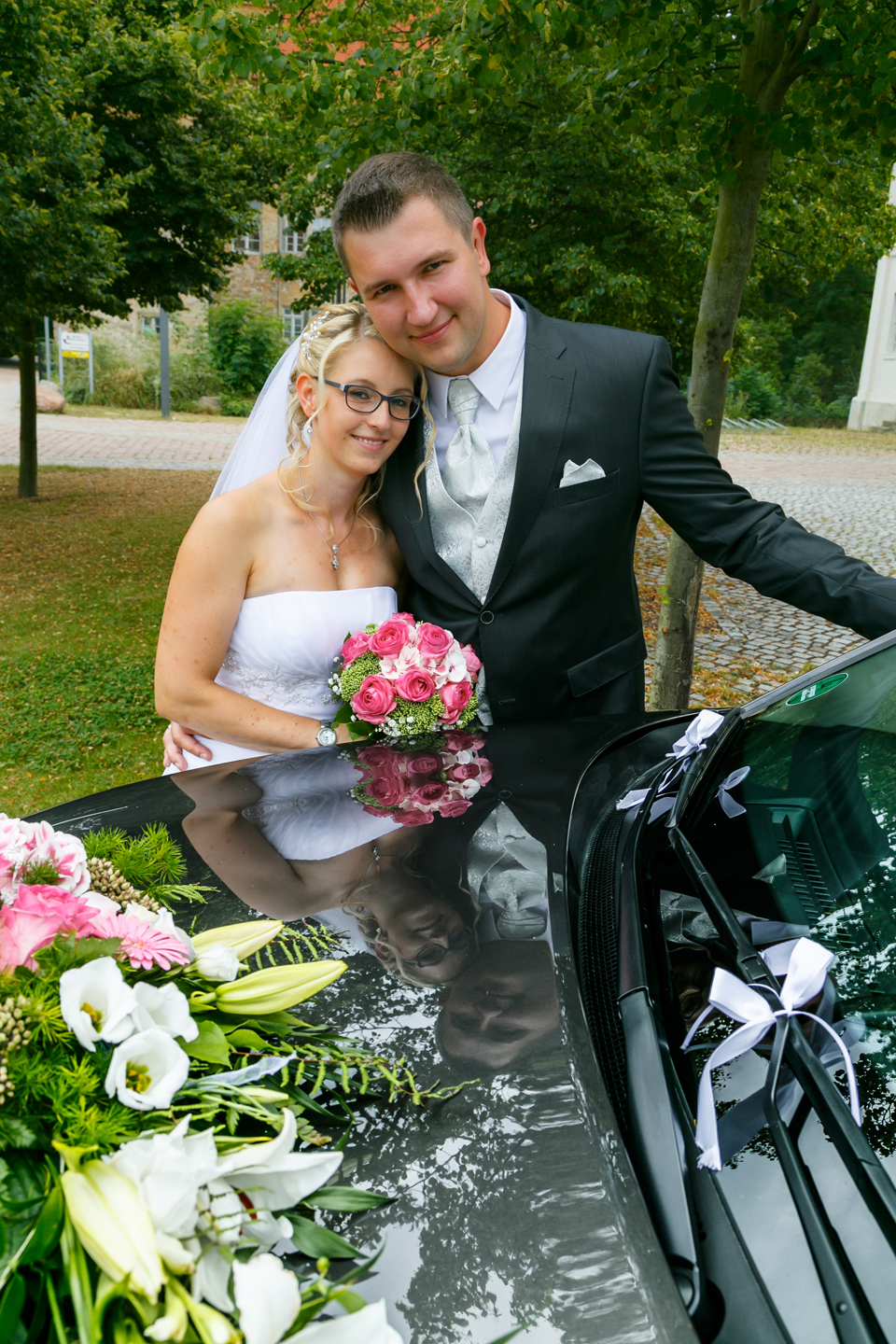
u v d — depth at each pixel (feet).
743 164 10.34
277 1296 2.19
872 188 20.95
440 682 6.69
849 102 10.00
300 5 10.93
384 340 6.92
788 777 4.50
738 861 4.08
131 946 3.07
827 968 3.31
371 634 7.18
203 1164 2.42
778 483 45.50
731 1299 2.56
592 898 4.28
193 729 7.65
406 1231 2.77
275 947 4.02
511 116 20.80
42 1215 2.37
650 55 9.75
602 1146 2.98
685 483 7.07
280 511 7.60
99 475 43.96
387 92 11.07
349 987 3.73
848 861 3.82
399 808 5.30
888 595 6.13
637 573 27.94
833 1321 2.45
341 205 6.47
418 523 7.46
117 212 31.40
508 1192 2.86
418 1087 3.23
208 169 31.83
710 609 24.71
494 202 21.13
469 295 6.50
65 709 16.80
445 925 4.10
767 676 19.57
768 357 93.40
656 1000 3.51
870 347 77.05
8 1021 2.66
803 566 6.51
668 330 25.14
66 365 75.15
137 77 29.12
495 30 9.33
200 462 50.34
